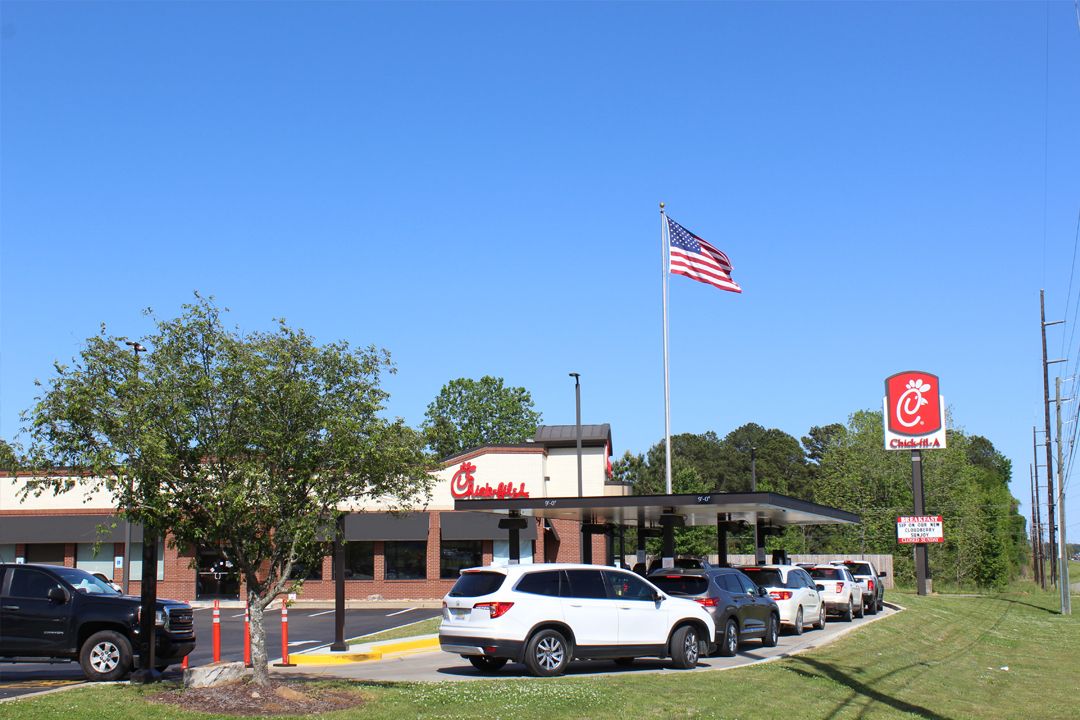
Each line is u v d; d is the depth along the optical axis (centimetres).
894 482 6844
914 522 5138
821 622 2819
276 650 2234
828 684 1738
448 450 7938
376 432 1384
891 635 2733
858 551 6881
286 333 1391
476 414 8238
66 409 1267
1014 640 3167
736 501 2389
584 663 1980
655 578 2134
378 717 1240
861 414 7425
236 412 1332
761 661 1991
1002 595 6056
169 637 1678
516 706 1340
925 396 5191
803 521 3519
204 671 1371
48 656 1623
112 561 4397
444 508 4556
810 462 11869
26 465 1303
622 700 1420
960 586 6869
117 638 1614
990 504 7994
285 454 1347
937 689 1862
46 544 4391
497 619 1702
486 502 2470
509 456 4616
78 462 1324
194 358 1360
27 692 1445
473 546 4600
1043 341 5478
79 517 4362
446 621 1766
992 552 7769
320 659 2031
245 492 1312
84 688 1401
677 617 1881
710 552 6450
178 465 1333
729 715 1366
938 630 3153
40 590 1653
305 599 4472
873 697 1661
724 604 2095
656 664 1950
